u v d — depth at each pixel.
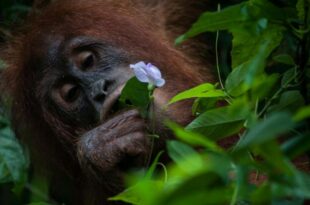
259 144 2.86
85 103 7.14
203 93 5.17
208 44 8.91
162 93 6.98
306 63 5.39
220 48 8.47
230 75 5.20
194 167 3.11
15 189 7.79
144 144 6.23
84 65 7.32
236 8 4.29
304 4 5.00
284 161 2.85
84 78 7.18
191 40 8.98
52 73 7.39
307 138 2.90
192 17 9.45
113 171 6.33
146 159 6.30
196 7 9.48
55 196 8.48
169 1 9.42
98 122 6.86
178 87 7.63
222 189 2.96
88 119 7.15
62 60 7.36
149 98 5.61
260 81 3.96
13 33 8.56
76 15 7.72
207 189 2.92
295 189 2.92
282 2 7.70
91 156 6.39
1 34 8.88
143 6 8.98
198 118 4.81
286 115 2.80
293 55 7.55
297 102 5.28
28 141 8.16
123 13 8.02
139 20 8.16
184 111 6.84
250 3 4.65
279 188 2.96
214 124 4.80
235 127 4.80
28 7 8.85
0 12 8.89
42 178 8.28
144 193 2.91
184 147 3.37
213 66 8.71
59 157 7.95
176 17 9.38
